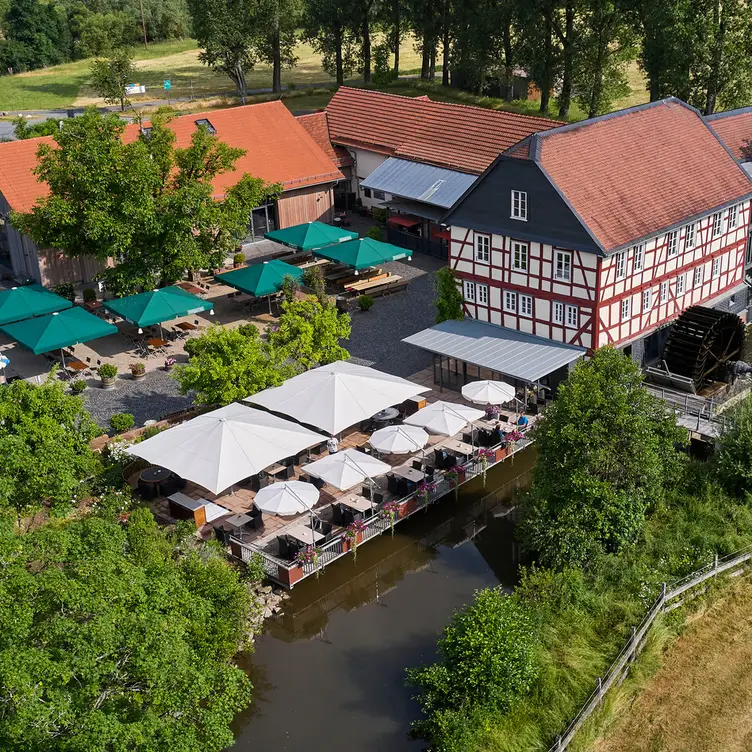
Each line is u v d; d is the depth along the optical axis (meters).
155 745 20.11
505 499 37.12
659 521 33.81
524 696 26.08
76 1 145.50
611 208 40.78
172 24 144.38
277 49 99.31
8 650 18.30
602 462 31.28
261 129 63.56
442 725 24.77
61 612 19.78
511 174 41.31
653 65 68.69
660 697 26.52
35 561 24.52
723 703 26.16
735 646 28.31
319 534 32.66
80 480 32.72
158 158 47.59
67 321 43.56
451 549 34.66
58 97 110.06
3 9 134.25
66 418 30.62
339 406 36.69
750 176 48.22
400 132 64.62
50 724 18.28
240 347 38.44
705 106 67.94
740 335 42.44
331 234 55.06
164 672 20.39
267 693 27.64
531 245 41.81
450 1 89.44
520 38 79.75
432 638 29.80
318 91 101.44
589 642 28.22
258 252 58.91
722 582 30.92
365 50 97.88
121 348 47.78
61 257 53.31
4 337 49.50
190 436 34.34
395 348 47.53
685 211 42.91
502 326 44.62
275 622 30.73
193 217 47.38
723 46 65.00
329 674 28.36
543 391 41.75
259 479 36.34
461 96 90.06
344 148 67.44
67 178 46.25
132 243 47.06
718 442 36.06
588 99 75.62
